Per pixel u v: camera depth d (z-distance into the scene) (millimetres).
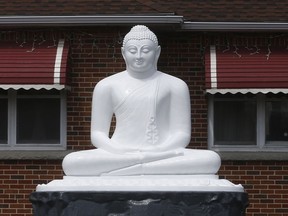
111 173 15633
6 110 20828
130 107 15992
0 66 20125
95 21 20312
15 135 20797
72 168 15672
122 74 16359
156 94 16016
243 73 20172
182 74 20828
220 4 21281
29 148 20766
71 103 20688
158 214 15344
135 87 16078
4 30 20719
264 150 20812
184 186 15391
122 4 20531
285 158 20453
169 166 15586
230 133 20875
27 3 20766
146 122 15953
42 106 20812
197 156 15703
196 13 20984
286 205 20531
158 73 16328
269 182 20531
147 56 16031
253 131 20906
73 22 20328
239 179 20500
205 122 20781
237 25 20516
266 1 21422
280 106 20922
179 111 16094
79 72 20688
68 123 20672
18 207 20469
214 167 15719
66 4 20672
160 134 16031
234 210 15469
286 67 20344
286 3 21375
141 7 20406
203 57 20797
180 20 20078
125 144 15930
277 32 20828
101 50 20719
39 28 20688
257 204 20516
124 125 16000
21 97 20828
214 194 15383
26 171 20469
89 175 15672
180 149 15891
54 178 20453
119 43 20703
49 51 20469
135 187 15391
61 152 20438
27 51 20469
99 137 16031
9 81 19969
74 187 15445
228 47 20812
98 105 16188
